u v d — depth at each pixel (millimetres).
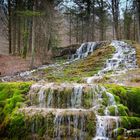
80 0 44938
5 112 15023
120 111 14492
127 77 20422
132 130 13281
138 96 15609
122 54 26391
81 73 23125
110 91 15531
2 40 52531
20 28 40688
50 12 38312
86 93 15406
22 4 37969
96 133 13469
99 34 55812
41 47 38969
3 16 41469
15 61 31672
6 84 16812
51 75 23656
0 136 14414
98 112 14273
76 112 13875
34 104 15617
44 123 13836
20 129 14078
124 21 46188
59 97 15516
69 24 54844
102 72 22594
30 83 16625
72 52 33906
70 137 13461
